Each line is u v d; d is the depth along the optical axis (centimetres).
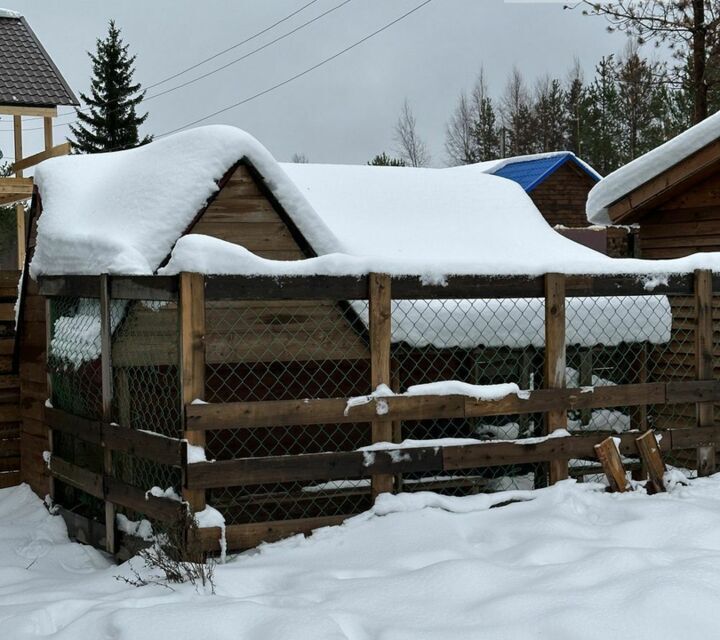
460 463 541
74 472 635
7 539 657
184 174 654
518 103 6138
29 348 803
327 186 848
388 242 768
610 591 394
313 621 370
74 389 664
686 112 3222
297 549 492
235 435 637
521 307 640
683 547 468
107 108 4741
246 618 379
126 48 4775
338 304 598
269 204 679
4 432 831
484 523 516
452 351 642
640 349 702
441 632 368
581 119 4569
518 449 554
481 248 798
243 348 579
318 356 593
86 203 725
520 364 673
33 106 1753
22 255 1900
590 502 544
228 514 600
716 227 831
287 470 505
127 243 608
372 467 523
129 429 547
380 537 496
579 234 1808
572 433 649
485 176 940
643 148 3975
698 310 608
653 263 595
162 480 568
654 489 575
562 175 2667
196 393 489
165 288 500
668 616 370
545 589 405
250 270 497
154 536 536
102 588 472
